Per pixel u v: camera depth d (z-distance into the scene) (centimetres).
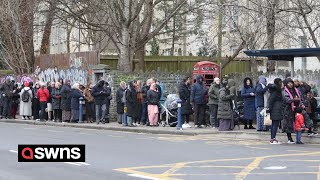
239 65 3309
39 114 2755
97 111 2414
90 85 2548
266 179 996
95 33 3750
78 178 1050
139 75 2652
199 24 3544
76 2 2891
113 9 2795
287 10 2198
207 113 2197
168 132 1991
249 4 2820
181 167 1154
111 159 1295
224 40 3453
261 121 1859
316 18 2320
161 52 4947
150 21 2948
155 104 2233
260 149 1473
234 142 1669
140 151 1441
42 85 2659
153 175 1055
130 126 2233
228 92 1925
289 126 1612
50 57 3256
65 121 2536
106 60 3238
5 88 2906
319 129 1836
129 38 2827
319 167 1129
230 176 1035
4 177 1077
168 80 2650
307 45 2528
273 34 2362
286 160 1240
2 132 2031
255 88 1897
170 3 4047
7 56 3769
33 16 3462
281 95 1611
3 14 3397
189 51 4412
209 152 1410
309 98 1806
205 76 2461
